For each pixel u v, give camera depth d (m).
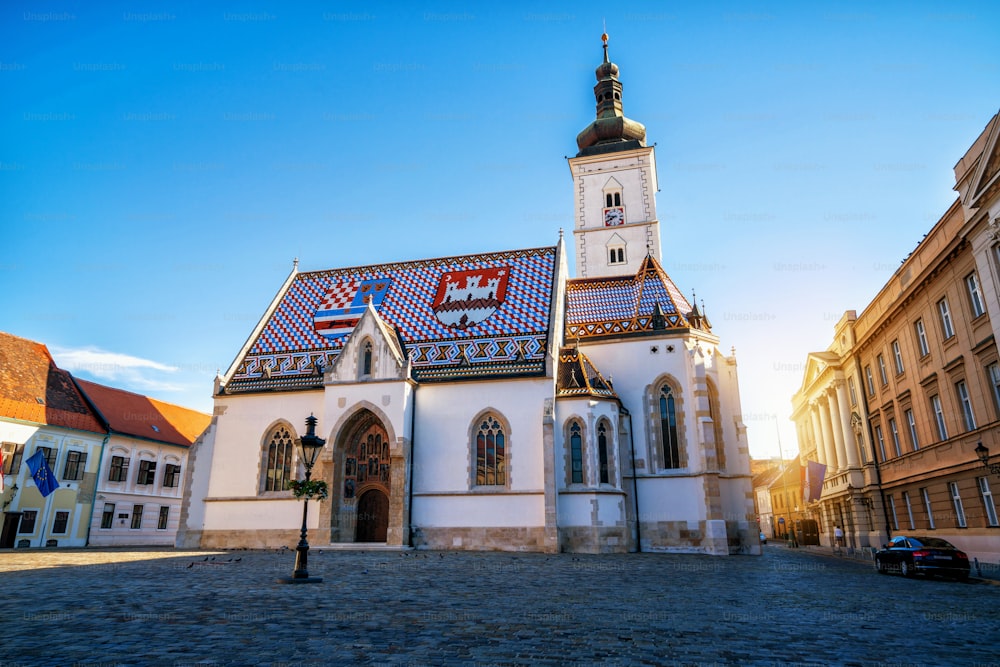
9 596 17.05
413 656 10.54
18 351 54.72
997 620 15.12
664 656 10.80
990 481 31.66
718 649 11.39
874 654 11.23
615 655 10.80
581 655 10.77
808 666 10.28
